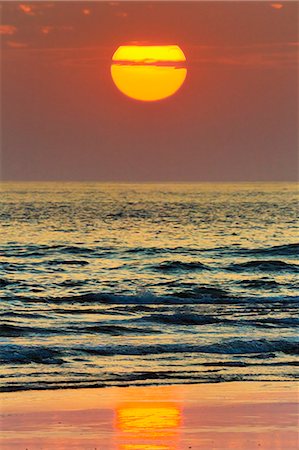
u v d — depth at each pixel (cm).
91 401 4297
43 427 3756
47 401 4297
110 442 3509
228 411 4081
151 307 8994
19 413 4028
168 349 5869
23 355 5525
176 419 3916
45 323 7456
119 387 4669
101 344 6081
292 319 7488
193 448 3419
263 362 5484
